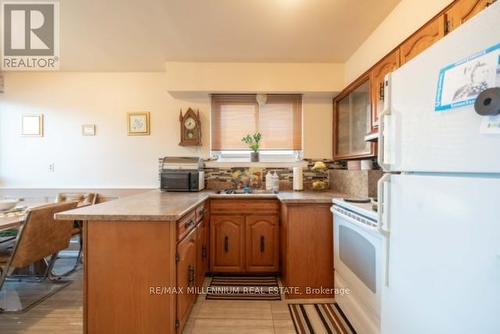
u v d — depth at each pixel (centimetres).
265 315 200
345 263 195
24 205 265
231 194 272
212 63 294
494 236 69
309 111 325
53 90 330
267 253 270
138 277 153
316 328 184
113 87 330
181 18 211
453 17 130
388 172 123
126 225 153
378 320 149
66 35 240
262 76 295
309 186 324
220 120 325
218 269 269
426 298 94
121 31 232
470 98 76
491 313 69
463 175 80
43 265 266
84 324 153
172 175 289
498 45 68
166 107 330
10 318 194
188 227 184
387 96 122
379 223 124
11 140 331
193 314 201
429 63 93
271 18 210
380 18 208
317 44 253
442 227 86
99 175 331
